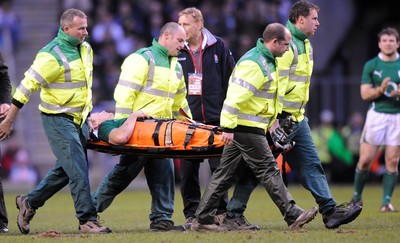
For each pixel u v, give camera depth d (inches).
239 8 3149.6
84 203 1328.7
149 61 1362.0
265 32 1286.9
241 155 1316.4
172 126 1321.4
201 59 1533.0
